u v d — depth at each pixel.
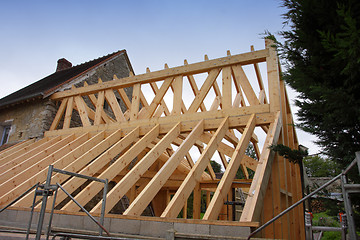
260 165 4.29
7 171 5.79
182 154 4.74
